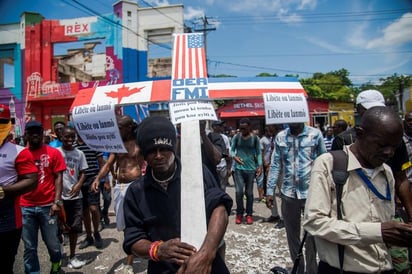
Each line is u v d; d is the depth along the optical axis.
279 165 3.95
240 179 6.07
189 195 1.56
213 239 1.48
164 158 1.64
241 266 4.07
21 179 2.91
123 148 1.90
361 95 2.73
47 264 4.45
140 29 18.62
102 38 18.48
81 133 1.98
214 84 1.86
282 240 5.06
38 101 19.17
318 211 1.70
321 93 39.34
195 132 1.69
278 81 1.96
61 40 18.86
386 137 1.54
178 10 18.50
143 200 1.72
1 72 19.98
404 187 2.31
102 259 4.54
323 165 1.79
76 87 18.56
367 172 1.71
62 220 4.11
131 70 18.44
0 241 2.87
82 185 4.75
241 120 6.09
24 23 18.92
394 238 1.51
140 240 1.66
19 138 12.38
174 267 1.65
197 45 1.99
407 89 31.98
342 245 1.70
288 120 1.91
